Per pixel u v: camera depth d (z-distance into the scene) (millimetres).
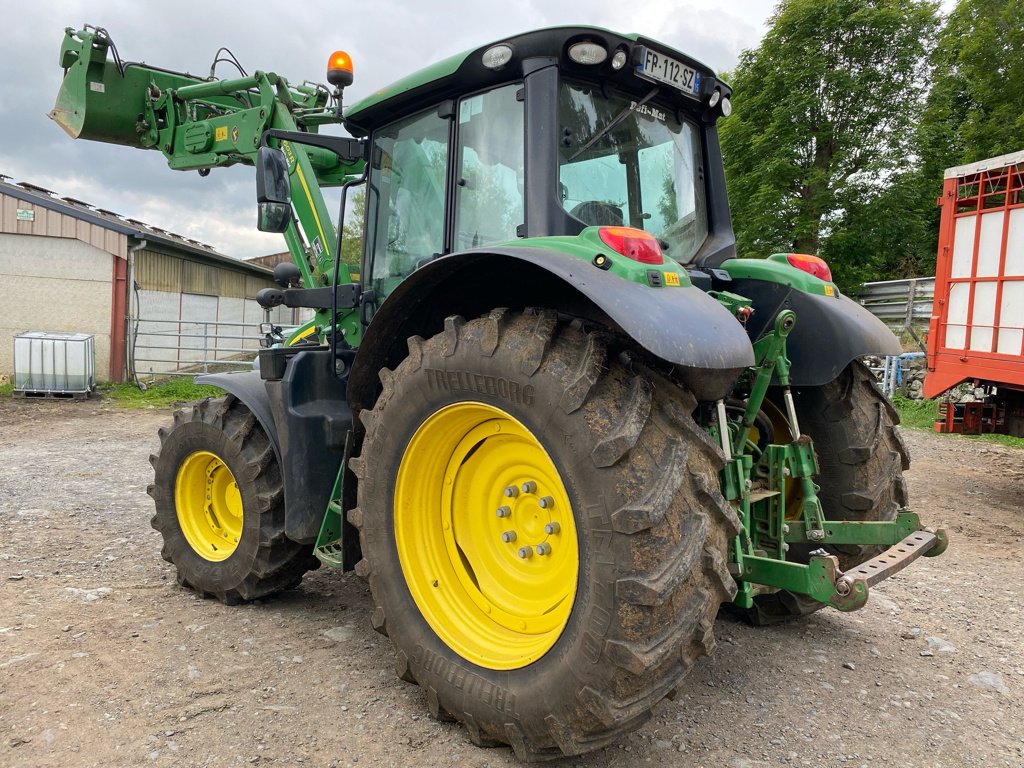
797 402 3344
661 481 2076
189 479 3867
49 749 2361
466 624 2611
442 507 2750
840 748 2518
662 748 2490
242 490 3549
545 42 2670
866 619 3705
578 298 2541
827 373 3104
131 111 5582
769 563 2479
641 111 3098
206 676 2893
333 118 4984
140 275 15188
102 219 14438
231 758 2350
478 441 2662
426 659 2568
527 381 2242
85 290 14539
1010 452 8945
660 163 3186
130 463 7508
